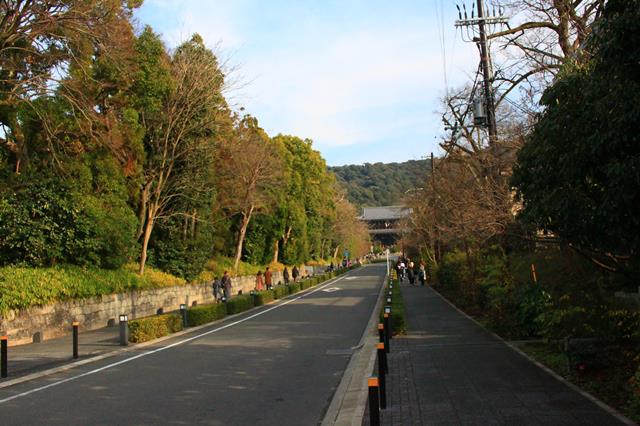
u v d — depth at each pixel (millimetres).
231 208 38031
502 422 6531
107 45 19250
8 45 17750
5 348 11352
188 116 26297
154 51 24578
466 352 11789
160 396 8961
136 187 25672
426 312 21094
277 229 50750
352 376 10219
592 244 7535
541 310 12250
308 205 66312
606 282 10961
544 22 15039
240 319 22188
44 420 7645
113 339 16969
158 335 17141
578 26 12773
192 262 30578
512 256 17203
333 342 15023
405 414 7129
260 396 8859
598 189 7039
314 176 66312
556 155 7152
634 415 6387
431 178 28547
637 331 8625
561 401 7316
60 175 20375
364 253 126812
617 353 8680
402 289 36719
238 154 35781
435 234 31688
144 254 26547
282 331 17734
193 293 31734
